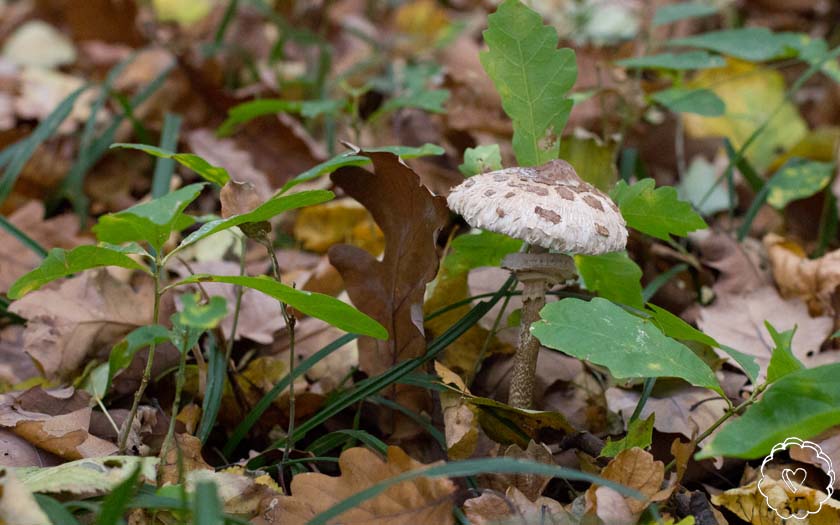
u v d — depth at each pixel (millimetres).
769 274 1546
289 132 1735
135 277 1544
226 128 1655
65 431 1293
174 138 1656
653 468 1242
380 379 1322
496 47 1312
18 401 1330
